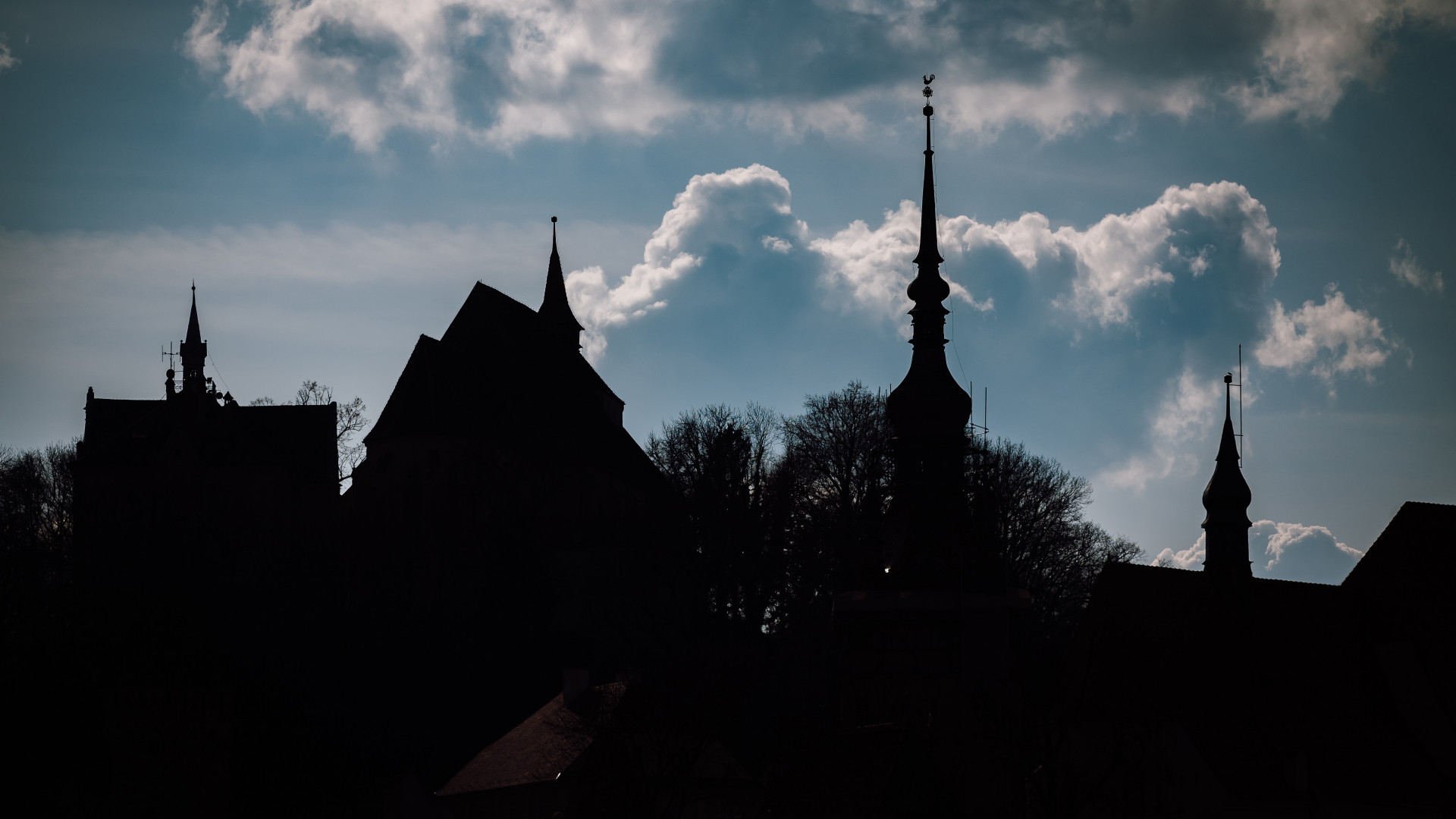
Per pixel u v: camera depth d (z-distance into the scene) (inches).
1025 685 2741.1
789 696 4335.6
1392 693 2898.6
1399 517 3070.9
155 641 3582.7
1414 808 2699.3
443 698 4864.7
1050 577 4940.9
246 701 3673.7
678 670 4165.8
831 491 4913.9
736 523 4886.8
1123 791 2797.7
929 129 3361.2
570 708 3782.0
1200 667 2847.0
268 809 3469.5
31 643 3393.2
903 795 2411.4
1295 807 2696.9
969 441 3218.5
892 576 3065.9
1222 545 3321.9
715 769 3339.1
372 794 3659.0
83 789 3184.1
